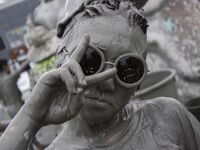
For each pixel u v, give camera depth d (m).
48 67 4.90
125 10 1.57
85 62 1.48
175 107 1.71
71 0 1.63
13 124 1.50
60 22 1.62
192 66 4.97
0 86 5.50
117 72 1.50
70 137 1.63
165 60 4.98
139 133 1.62
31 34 4.94
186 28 5.05
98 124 1.59
